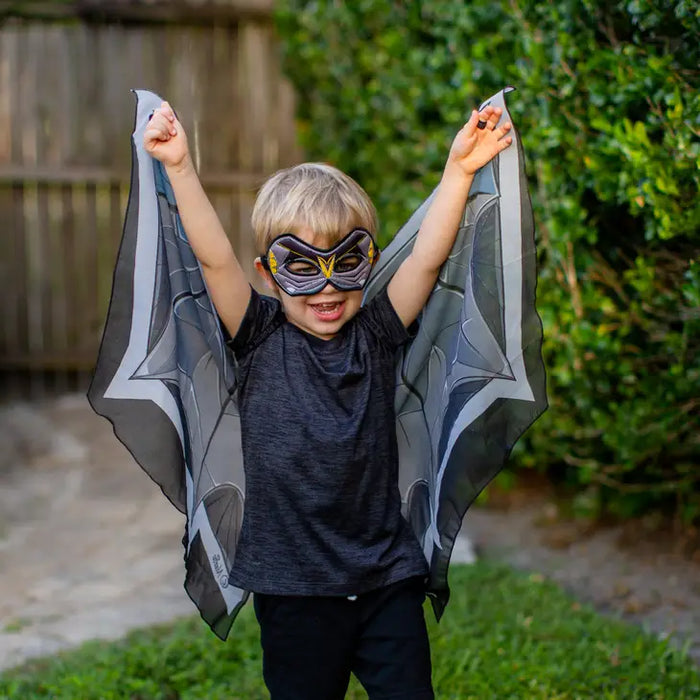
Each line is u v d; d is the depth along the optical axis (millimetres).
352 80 5656
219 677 3062
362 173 5770
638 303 3443
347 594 2061
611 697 2865
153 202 2168
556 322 3723
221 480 2244
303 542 2096
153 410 2186
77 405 7230
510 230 2205
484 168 2213
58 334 7543
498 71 3627
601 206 3396
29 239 7430
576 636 3346
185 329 2227
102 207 7473
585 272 3564
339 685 2164
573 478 4836
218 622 2254
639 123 2752
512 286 2209
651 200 2779
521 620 3459
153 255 2178
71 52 7273
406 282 2258
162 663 3104
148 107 2162
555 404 4090
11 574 4102
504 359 2223
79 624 3553
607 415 3811
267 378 2174
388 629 2098
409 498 2316
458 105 4145
